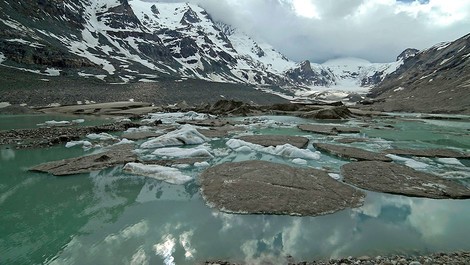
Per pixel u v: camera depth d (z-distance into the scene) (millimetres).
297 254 7043
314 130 30656
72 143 20875
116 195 11195
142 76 131000
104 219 9047
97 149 19703
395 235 8125
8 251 7246
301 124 37469
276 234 8070
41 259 6887
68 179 13156
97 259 6832
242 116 53875
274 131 30969
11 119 42531
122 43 199000
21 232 8242
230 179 12641
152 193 11430
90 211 9680
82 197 10961
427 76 148875
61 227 8531
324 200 10438
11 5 135375
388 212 9742
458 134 30031
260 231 8250
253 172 13539
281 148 18891
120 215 9352
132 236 7941
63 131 26969
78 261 6773
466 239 7957
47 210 9773
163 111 60375
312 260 6773
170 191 11648
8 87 71562
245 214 9359
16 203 10383
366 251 7227
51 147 20203
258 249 7254
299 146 21031
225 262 6617
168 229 8344
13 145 20688
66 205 10211
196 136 23047
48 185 12359
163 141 21031
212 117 48531
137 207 10023
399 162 16984
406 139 26297
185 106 73938
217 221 8883
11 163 15820
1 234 8125
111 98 82125
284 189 11375
